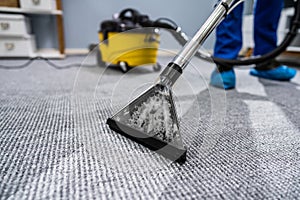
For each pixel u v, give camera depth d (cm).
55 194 27
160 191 28
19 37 139
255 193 28
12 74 96
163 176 30
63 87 77
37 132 42
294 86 91
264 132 46
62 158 34
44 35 168
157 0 180
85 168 32
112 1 173
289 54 171
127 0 175
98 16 173
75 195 26
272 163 35
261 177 31
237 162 35
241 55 194
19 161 33
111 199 26
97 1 169
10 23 133
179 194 27
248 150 39
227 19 79
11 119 48
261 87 88
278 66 102
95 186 28
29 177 29
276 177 31
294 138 44
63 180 29
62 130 43
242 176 31
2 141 39
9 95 66
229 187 29
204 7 187
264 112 59
